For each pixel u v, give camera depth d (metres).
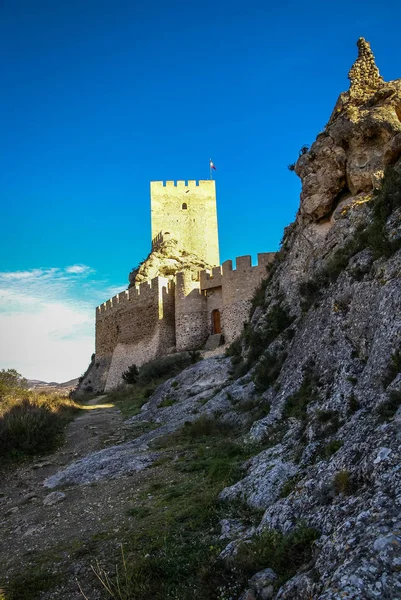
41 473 15.05
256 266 38.44
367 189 19.44
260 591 5.33
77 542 8.39
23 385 32.00
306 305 17.45
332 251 17.73
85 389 55.12
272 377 16.56
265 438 11.65
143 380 37.62
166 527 8.20
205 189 68.69
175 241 63.41
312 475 7.21
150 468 12.86
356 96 22.16
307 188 21.66
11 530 9.82
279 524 6.59
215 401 17.67
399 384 7.64
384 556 4.20
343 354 11.29
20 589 6.84
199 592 5.90
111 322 54.81
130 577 6.54
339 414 9.28
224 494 9.00
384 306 9.88
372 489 5.60
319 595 4.29
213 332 43.31
